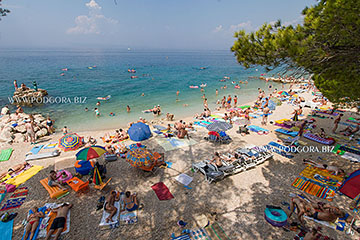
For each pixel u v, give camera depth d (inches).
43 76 1907.0
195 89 1435.8
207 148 516.1
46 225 271.0
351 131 583.5
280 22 259.8
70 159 442.9
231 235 264.7
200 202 327.3
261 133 609.6
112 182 378.3
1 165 437.1
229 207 316.2
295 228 271.3
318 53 225.1
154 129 658.8
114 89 1382.9
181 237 259.0
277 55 246.7
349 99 355.9
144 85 1547.7
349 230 262.5
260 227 277.7
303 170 404.8
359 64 250.7
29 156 461.1
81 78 1833.2
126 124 746.2
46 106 971.9
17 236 261.6
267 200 329.7
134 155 387.9
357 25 199.0
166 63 4018.2
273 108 780.6
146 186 366.6
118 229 276.1
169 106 1010.1
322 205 286.0
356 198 318.7
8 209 307.7
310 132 597.0
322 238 239.6
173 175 400.2
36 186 363.3
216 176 368.2
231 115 768.3
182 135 571.2
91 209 311.4
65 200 329.4
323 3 237.9
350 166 413.7
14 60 4023.1
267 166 426.0
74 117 818.2
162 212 306.2
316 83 362.9
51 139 585.0
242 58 277.7
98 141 568.1
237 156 446.3
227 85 1625.2
